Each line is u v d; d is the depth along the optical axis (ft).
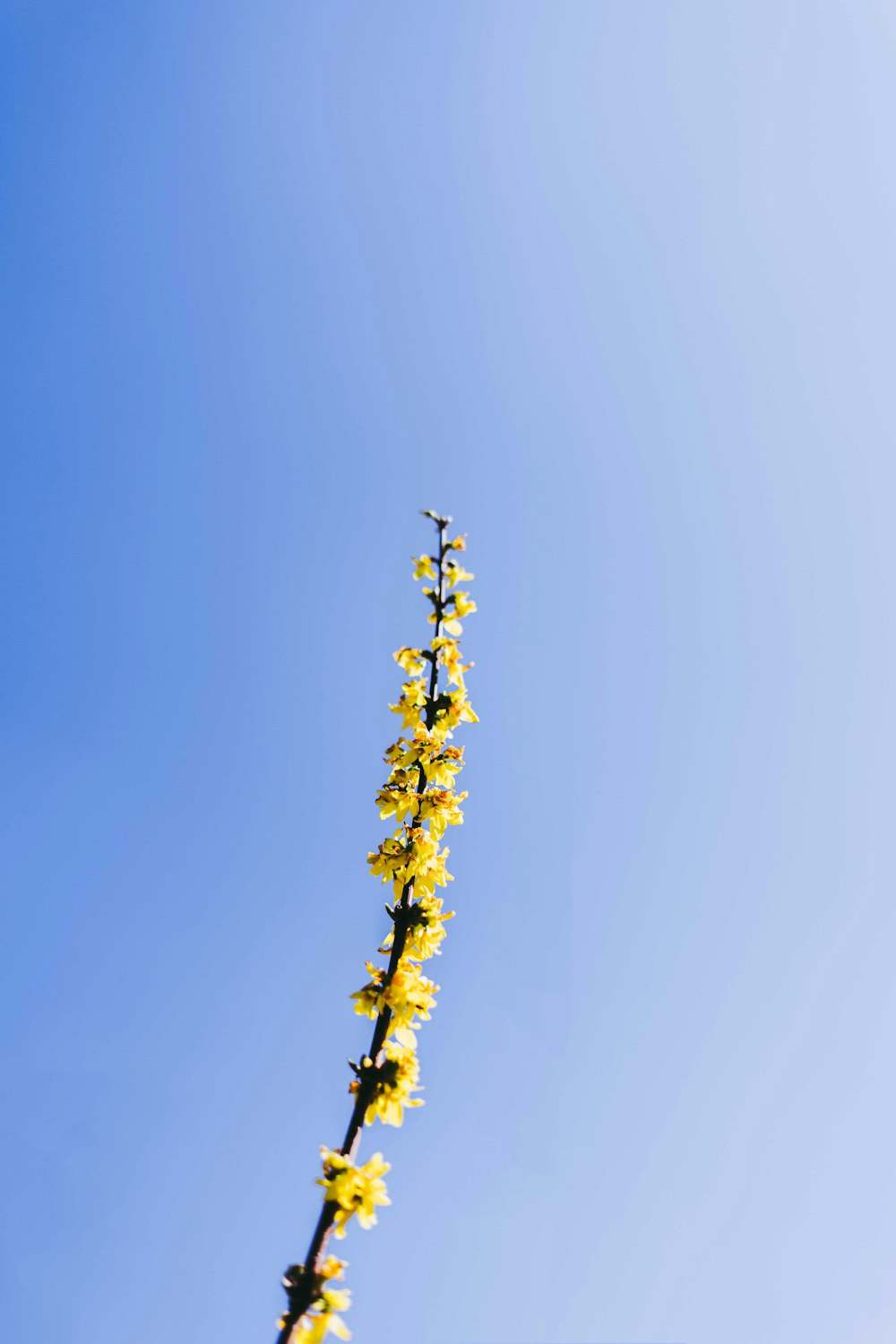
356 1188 2.61
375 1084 2.70
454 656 3.03
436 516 3.13
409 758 2.93
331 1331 2.54
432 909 2.85
